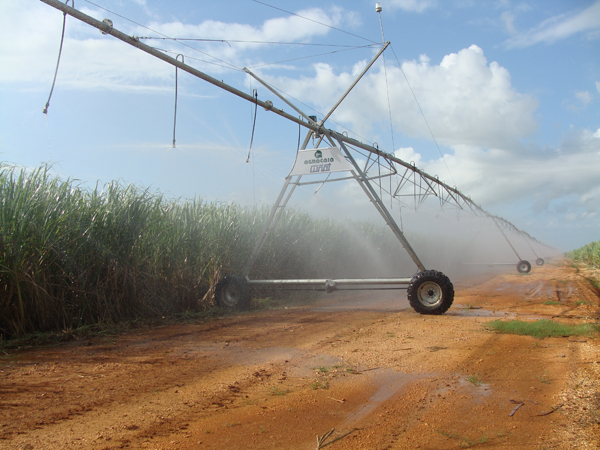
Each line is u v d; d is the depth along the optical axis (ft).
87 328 20.22
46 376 13.29
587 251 126.31
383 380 13.34
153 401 11.27
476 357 16.12
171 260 26.55
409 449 8.62
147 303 24.75
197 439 8.96
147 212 25.50
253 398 11.63
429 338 19.66
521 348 17.52
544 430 9.55
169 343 18.53
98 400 11.27
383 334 20.66
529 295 39.42
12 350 16.69
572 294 39.86
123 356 16.05
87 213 22.17
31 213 19.27
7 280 17.95
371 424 9.91
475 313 27.94
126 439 8.86
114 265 22.76
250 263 30.45
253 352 16.96
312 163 29.43
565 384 12.78
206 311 27.14
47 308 19.19
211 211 32.55
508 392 12.20
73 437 8.91
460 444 8.87
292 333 20.99
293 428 9.64
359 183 28.35
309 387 12.62
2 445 8.41
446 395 11.96
